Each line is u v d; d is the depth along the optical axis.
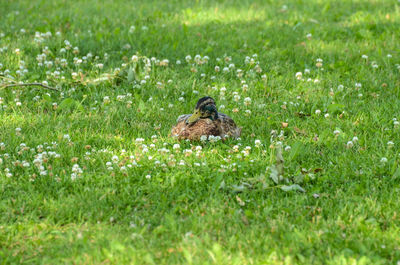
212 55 16.48
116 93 13.68
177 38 17.78
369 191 8.82
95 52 16.44
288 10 22.03
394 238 7.46
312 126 11.98
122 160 9.72
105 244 7.35
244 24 20.11
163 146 10.75
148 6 22.72
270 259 6.98
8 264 7.05
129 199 8.66
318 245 7.30
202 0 22.91
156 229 7.68
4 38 17.17
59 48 16.23
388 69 15.31
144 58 15.69
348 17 20.61
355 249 7.24
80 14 20.70
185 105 13.12
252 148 10.75
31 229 7.77
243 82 14.07
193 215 8.08
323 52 16.77
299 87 14.07
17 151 10.22
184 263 6.88
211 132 10.98
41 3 22.38
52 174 9.18
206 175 9.41
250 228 7.81
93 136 11.08
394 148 10.68
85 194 8.67
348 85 14.28
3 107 12.56
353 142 10.80
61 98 13.27
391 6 22.06
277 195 8.80
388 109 12.70
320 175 9.56
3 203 8.38
